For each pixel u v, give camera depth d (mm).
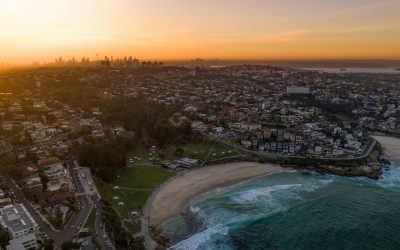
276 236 143250
